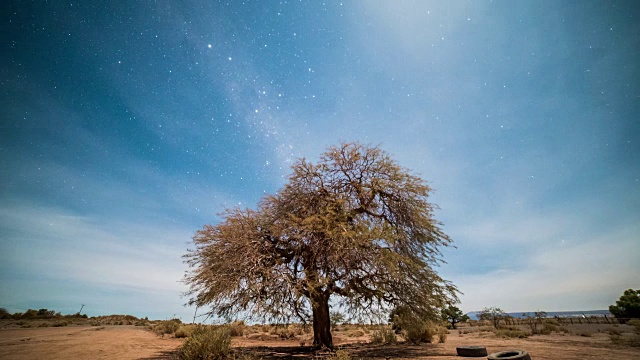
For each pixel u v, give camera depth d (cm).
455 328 4056
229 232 1448
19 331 2402
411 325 1666
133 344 1620
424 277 1541
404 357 1210
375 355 1279
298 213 1617
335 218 1444
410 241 1631
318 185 1655
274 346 1734
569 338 1938
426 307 1533
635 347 1398
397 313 1616
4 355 1225
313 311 1548
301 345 1859
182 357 1118
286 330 2798
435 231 1614
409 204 1595
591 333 2281
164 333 2408
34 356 1198
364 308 1585
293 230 1470
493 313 4084
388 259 1370
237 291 1322
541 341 1755
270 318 1334
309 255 1484
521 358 926
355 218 1570
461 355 1242
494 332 2586
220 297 1340
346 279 1423
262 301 1284
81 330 2480
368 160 1661
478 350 1216
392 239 1436
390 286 1502
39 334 2134
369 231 1404
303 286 1348
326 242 1388
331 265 1405
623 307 3700
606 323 3334
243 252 1386
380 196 1648
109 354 1265
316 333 1521
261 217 1609
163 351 1382
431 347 1599
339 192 1648
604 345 1493
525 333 2202
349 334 2881
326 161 1661
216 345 1138
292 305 1372
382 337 2017
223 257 1379
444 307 1577
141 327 3028
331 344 1492
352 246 1324
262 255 1392
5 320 3628
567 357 1102
